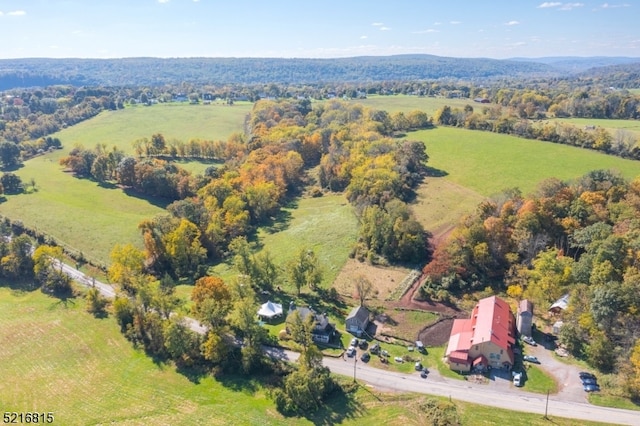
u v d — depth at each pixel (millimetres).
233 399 79688
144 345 94875
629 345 78500
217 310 88312
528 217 111875
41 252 120375
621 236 96812
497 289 106562
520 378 78375
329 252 129375
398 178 154125
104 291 117375
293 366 84875
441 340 91312
